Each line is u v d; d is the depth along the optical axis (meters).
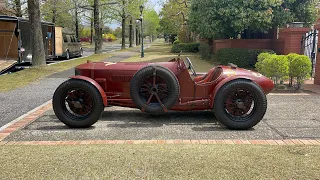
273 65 8.95
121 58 22.47
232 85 5.22
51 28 19.59
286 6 15.02
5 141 4.73
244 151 4.08
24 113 6.64
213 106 5.32
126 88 5.79
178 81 5.63
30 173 3.46
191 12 18.19
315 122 5.77
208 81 5.98
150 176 3.36
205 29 15.82
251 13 14.05
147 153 4.01
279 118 6.07
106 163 3.69
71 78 5.42
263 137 4.88
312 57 12.12
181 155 3.93
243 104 5.29
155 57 22.06
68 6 30.27
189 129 5.35
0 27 16.89
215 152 4.04
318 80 10.15
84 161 3.76
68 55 22.67
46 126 5.59
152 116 6.25
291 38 13.09
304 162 3.68
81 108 5.45
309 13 15.15
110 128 5.43
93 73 5.80
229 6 14.41
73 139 4.84
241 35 18.39
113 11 36.31
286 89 9.12
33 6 14.79
